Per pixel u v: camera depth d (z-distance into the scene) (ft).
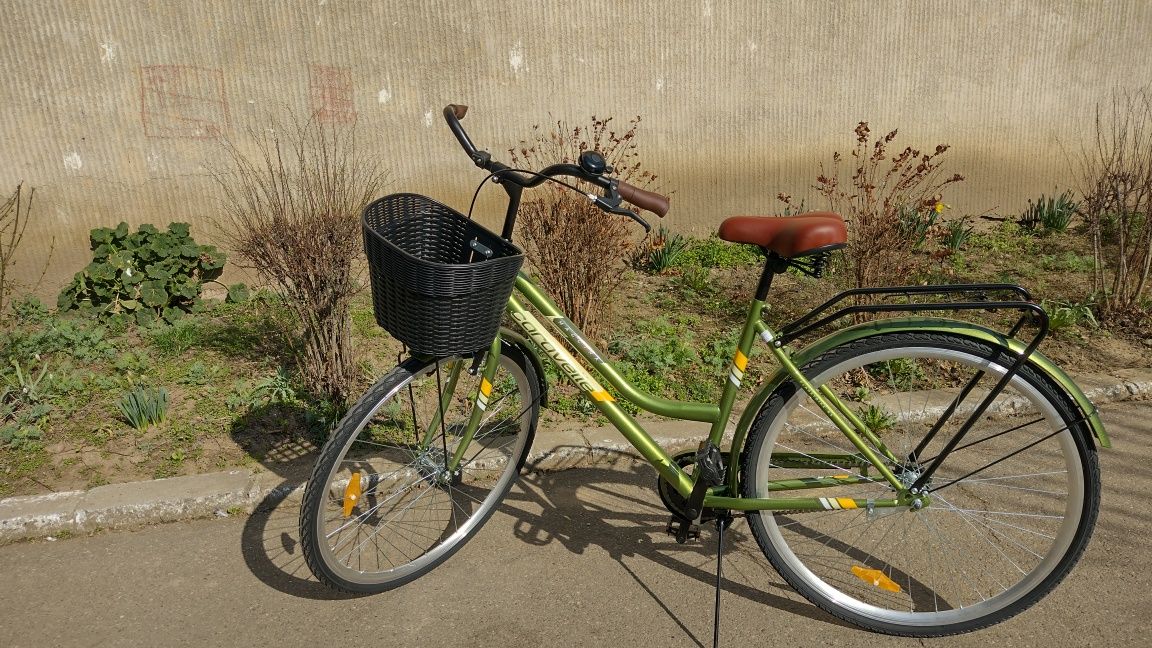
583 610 7.98
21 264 14.17
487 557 8.75
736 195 17.97
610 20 16.01
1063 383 6.94
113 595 8.07
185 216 14.73
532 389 8.89
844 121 18.06
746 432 7.73
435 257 7.76
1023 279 16.48
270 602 8.04
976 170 19.30
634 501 9.83
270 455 10.17
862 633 7.75
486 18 15.28
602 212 12.59
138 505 9.09
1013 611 7.56
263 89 14.49
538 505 9.68
